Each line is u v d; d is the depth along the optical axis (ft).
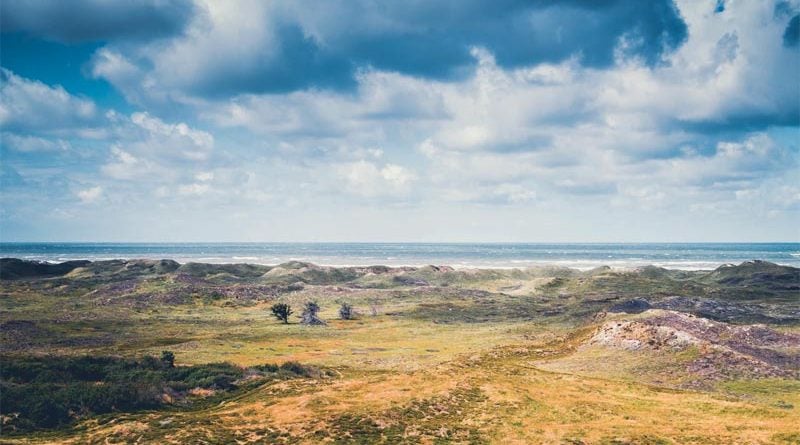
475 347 266.98
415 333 314.96
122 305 415.44
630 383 183.01
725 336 233.35
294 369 207.00
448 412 150.00
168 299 439.63
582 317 337.72
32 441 135.23
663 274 585.22
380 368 223.30
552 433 134.72
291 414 146.20
